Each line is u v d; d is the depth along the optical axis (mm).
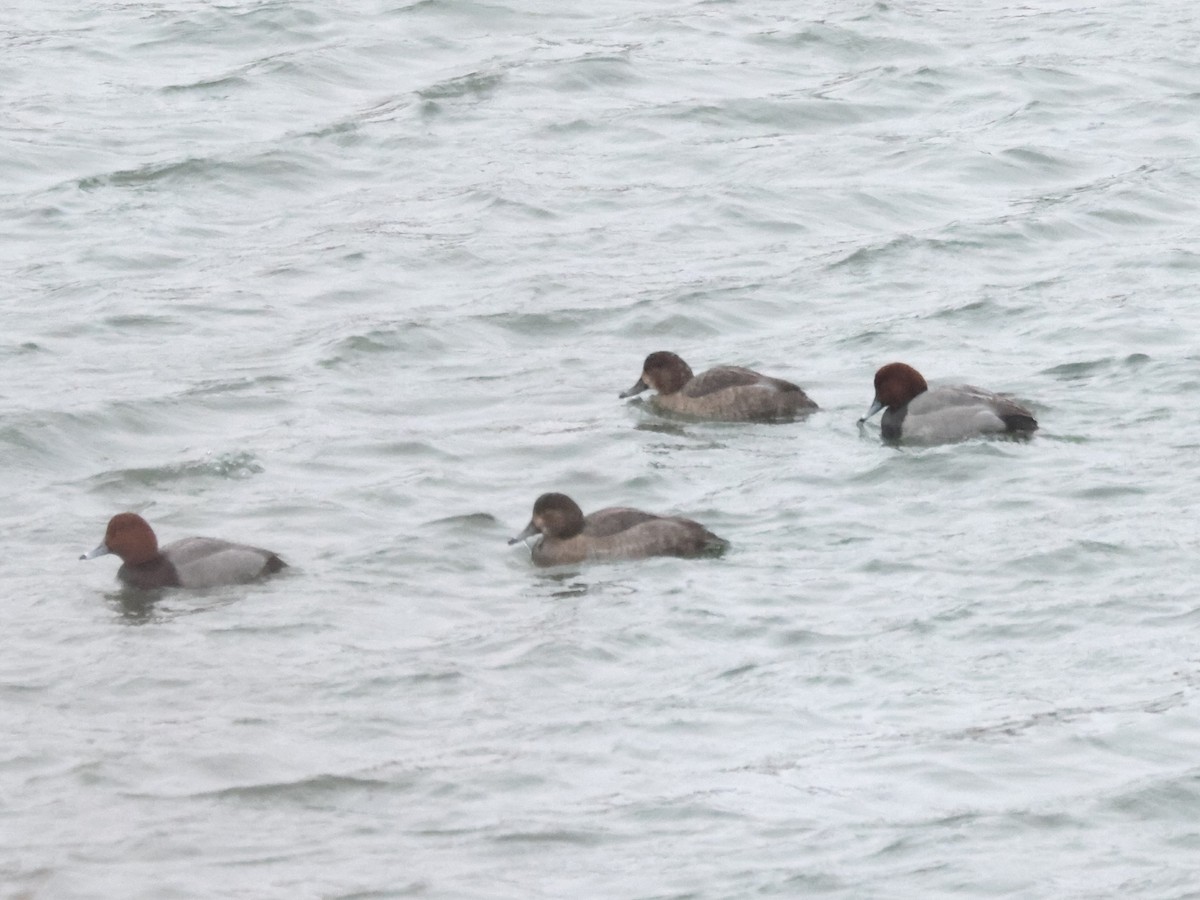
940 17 52219
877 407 26766
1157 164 40219
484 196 38094
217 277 34156
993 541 22344
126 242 35938
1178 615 20188
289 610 21031
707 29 50188
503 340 31344
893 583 21281
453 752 17828
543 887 15531
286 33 49125
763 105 43969
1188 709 18094
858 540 22625
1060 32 50562
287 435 26812
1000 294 32875
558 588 21562
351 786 17281
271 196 38750
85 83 45531
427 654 19859
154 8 51938
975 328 31422
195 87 45031
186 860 16109
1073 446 25594
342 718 18516
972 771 17125
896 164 40406
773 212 37562
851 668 19234
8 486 25109
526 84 45062
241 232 36719
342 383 29125
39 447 26219
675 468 25469
